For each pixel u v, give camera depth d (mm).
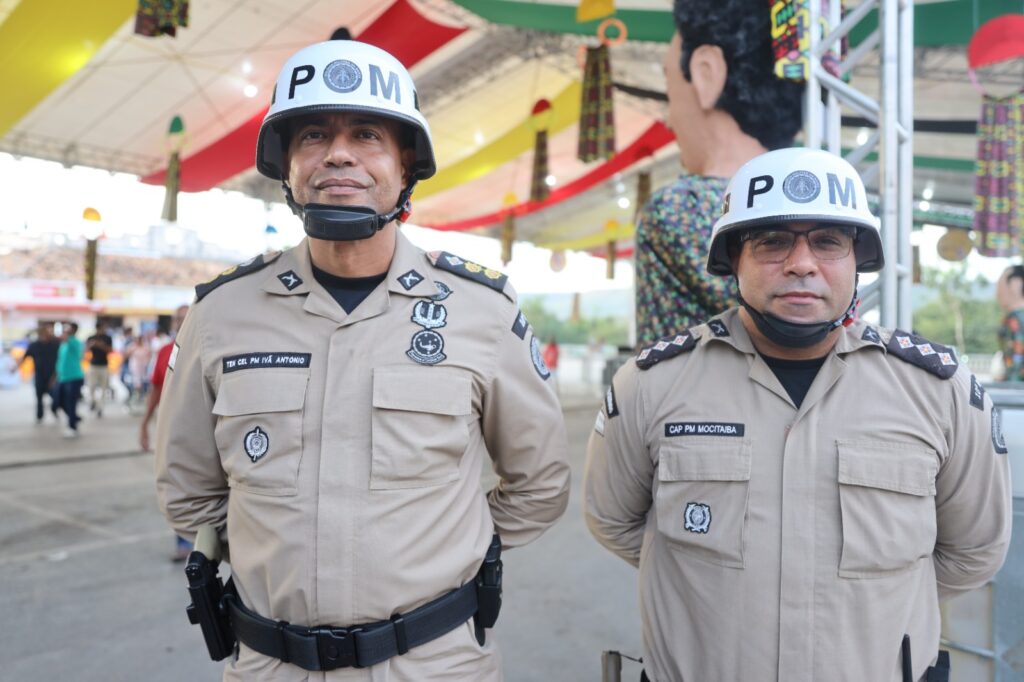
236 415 1110
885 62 1999
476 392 1198
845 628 1022
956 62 5547
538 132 7637
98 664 2389
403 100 1091
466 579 1185
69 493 5039
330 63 1067
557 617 2773
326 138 1100
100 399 9656
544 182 7586
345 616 1047
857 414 1074
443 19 6449
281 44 6434
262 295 1190
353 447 1084
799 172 1052
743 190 1093
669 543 1146
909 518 1035
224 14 5918
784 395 1106
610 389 1312
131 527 4125
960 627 1668
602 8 4543
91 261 10492
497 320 1235
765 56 1938
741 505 1076
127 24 5953
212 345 1181
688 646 1121
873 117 2084
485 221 13648
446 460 1138
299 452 1086
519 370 1257
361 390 1105
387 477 1071
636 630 2656
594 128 5691
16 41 5602
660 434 1175
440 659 1112
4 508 4594
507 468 1347
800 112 2068
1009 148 5078
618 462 1275
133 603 2938
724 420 1120
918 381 1087
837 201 1033
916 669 1062
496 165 10164
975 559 1158
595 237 15781
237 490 1136
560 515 1426
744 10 1934
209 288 1246
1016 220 5059
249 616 1108
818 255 1046
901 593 1043
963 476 1096
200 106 7730
